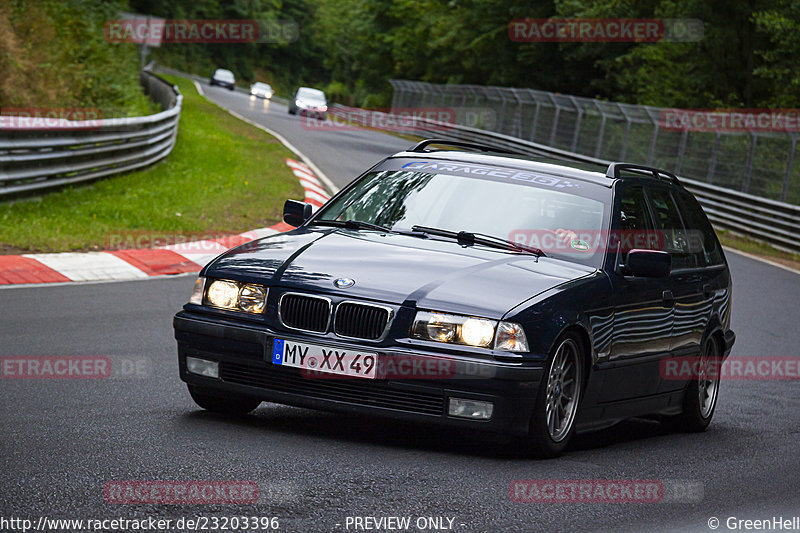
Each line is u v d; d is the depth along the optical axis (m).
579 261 15.95
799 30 91.25
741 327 33.09
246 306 14.54
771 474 15.38
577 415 15.11
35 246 32.66
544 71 150.12
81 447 13.24
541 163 18.12
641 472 14.58
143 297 27.92
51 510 10.45
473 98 124.38
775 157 71.44
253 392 14.47
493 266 14.92
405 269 14.58
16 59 54.41
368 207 17.28
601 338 15.34
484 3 154.88
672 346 17.81
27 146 36.69
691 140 82.50
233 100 149.25
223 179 55.84
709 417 19.64
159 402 16.59
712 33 109.62
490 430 13.70
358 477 12.50
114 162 47.25
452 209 16.73
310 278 14.38
